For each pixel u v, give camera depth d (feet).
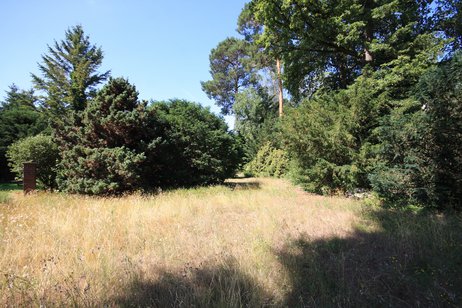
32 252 14.32
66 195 36.17
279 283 11.62
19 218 19.95
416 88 28.22
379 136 31.60
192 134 51.42
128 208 25.44
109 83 42.60
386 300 10.63
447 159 25.58
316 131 38.04
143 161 40.65
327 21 47.16
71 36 129.49
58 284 10.82
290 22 50.24
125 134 40.42
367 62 47.73
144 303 10.05
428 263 13.71
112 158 37.42
